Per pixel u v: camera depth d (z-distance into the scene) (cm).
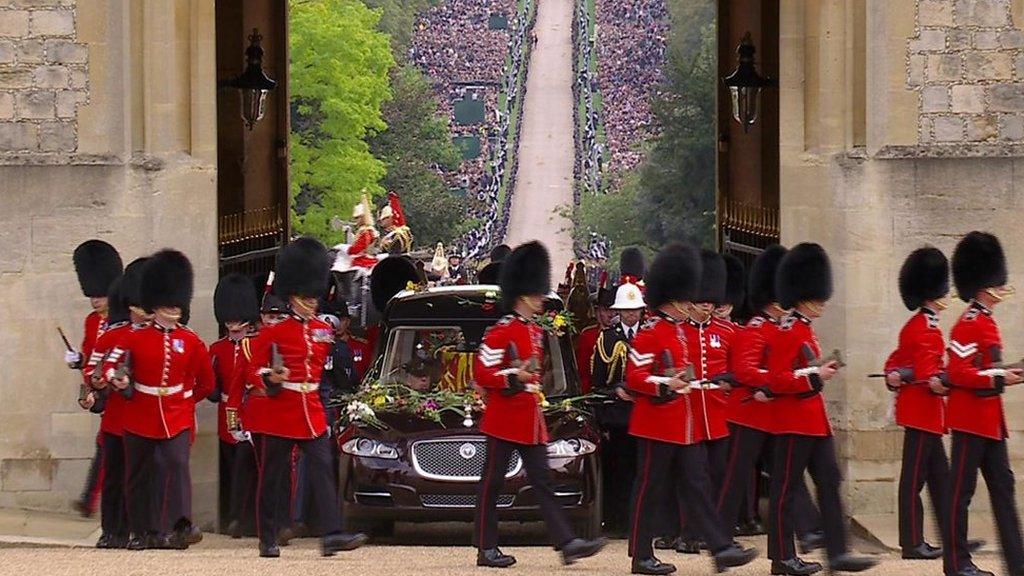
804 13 7575
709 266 6353
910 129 7475
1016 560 5659
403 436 6675
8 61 7381
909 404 6194
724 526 5638
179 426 6319
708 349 5684
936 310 6147
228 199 9488
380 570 5578
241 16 9525
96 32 7388
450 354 7156
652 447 5578
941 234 7469
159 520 6356
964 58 7469
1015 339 7444
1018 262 7450
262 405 6016
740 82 8981
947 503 5706
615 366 7131
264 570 5541
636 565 5588
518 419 5725
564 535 5728
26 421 7331
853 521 7362
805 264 5659
